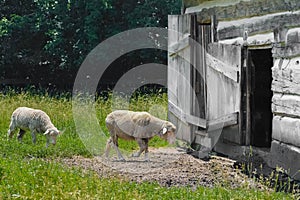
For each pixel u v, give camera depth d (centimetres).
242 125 1258
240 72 1242
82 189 872
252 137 1316
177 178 1069
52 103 1997
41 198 823
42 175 957
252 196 891
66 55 2839
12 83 2847
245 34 1249
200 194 895
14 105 1914
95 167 1145
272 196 893
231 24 1308
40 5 2859
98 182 930
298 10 1075
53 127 1366
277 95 1144
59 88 2906
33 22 2848
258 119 1434
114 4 2831
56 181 927
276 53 1143
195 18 1439
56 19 2848
